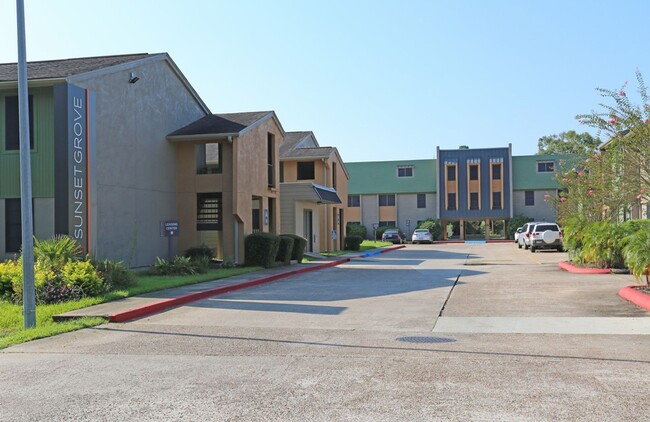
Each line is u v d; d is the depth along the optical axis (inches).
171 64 898.1
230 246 892.6
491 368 268.7
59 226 647.8
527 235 1594.5
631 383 239.8
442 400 220.5
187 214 909.8
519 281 687.1
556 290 582.6
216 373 266.5
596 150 856.3
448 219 2529.5
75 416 209.2
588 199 888.9
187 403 221.9
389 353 304.3
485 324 394.9
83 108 676.1
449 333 363.6
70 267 525.3
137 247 808.9
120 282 585.0
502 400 219.6
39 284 496.7
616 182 633.0
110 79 752.3
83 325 395.2
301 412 209.0
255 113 1011.9
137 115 813.9
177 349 322.0
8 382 256.7
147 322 418.3
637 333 352.2
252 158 940.6
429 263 1084.5
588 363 275.6
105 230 741.3
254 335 361.1
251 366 279.0
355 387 239.8
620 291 532.1
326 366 276.5
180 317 440.5
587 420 196.5
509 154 2463.1
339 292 603.8
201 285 629.3
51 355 310.3
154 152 856.9
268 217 1041.5
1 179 701.9
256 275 763.4
